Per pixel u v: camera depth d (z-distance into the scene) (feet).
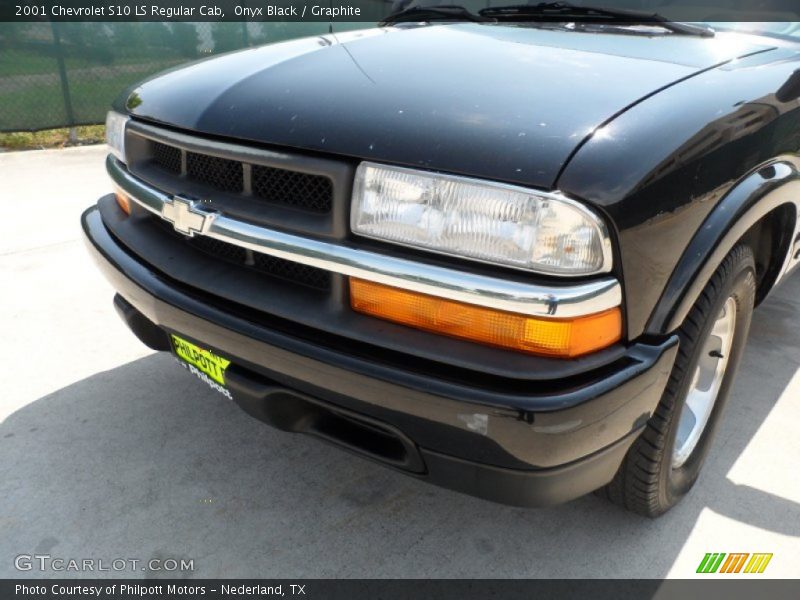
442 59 5.91
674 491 6.39
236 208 5.30
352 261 4.68
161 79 6.86
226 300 5.44
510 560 6.12
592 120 4.59
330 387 4.82
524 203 4.24
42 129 24.44
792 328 10.57
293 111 5.21
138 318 6.82
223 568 5.92
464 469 4.70
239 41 28.07
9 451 7.25
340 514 6.57
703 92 5.23
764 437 7.87
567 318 4.28
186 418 7.92
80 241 13.37
